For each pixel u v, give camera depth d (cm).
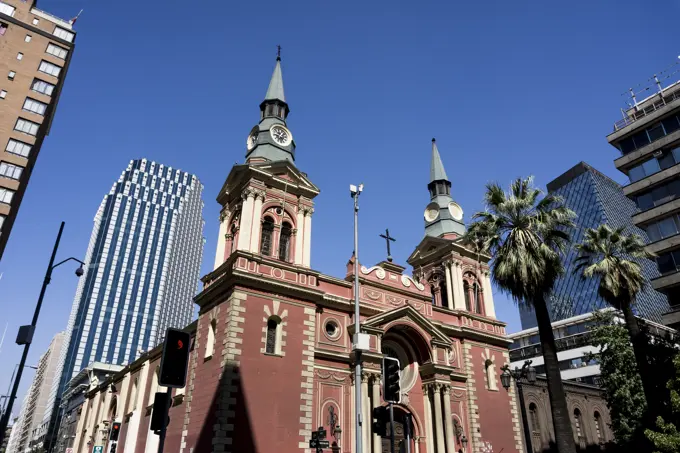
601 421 5478
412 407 3875
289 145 4238
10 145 5553
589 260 3850
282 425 3066
